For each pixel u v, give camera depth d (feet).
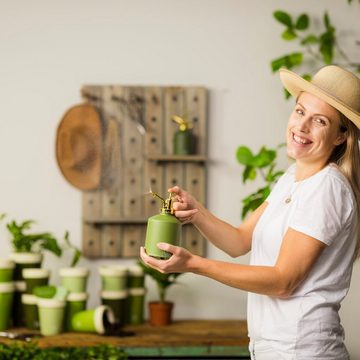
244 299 12.50
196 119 12.35
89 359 9.66
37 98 12.32
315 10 12.41
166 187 12.35
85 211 12.26
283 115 12.46
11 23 12.26
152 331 11.18
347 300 10.43
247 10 12.43
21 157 12.30
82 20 12.33
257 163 10.78
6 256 12.24
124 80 12.39
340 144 6.65
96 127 12.26
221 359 10.80
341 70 6.50
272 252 6.57
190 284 12.46
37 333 10.97
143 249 6.30
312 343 6.35
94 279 12.37
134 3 12.36
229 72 12.44
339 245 6.40
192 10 12.41
